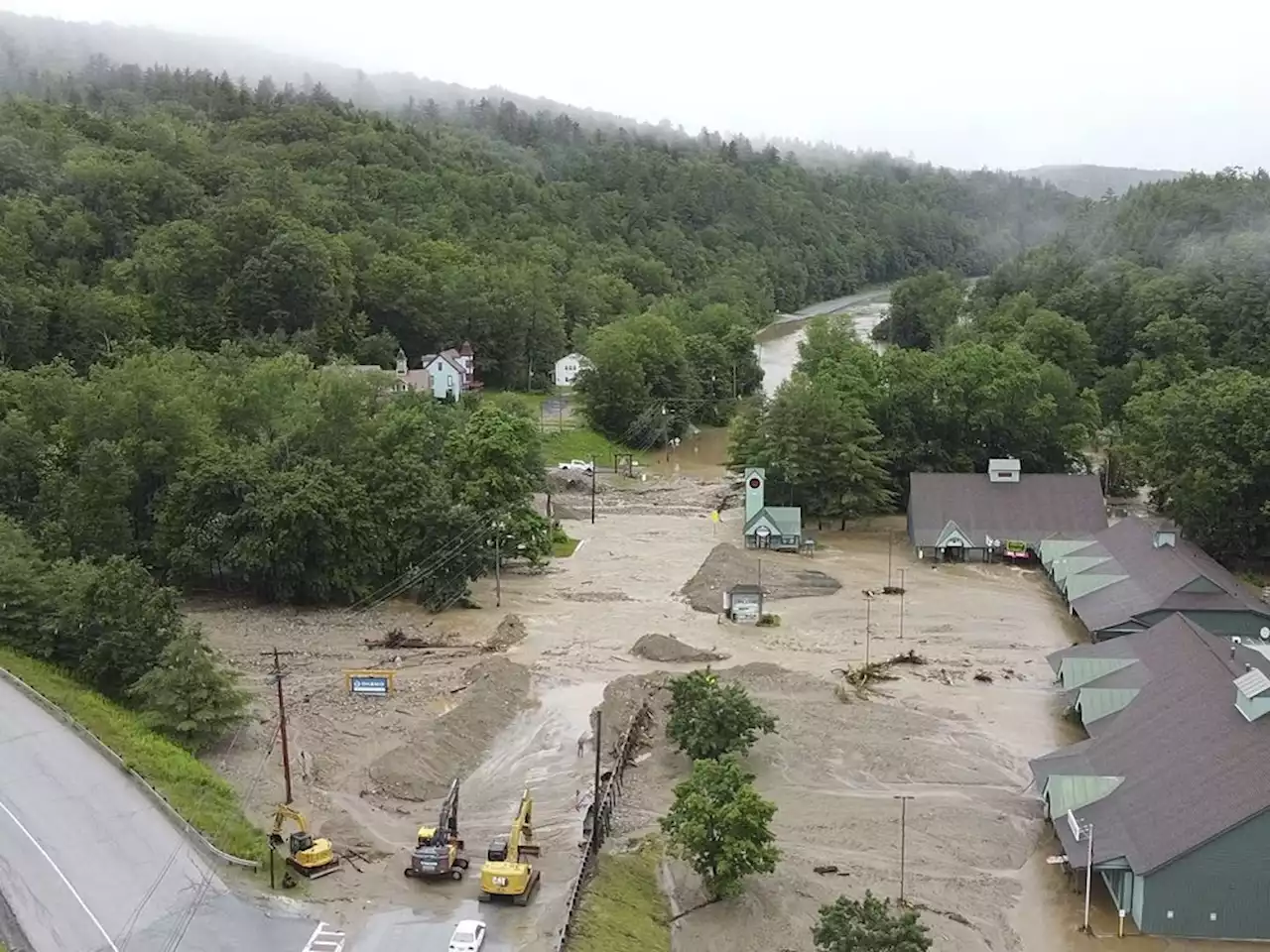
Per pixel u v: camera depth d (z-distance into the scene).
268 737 64.94
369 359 162.50
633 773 63.56
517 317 183.12
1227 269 172.50
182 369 113.31
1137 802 51.66
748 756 65.50
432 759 62.62
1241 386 102.56
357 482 93.00
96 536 84.12
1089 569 92.62
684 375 174.38
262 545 88.00
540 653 82.56
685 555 109.81
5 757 53.53
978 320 187.25
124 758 55.16
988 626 89.44
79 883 44.06
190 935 42.00
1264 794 47.09
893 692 75.50
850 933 41.06
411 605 92.25
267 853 49.81
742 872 49.34
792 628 88.69
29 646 66.06
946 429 123.44
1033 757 65.75
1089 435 127.94
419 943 43.25
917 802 60.41
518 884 46.69
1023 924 49.22
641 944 45.47
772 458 116.50
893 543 113.75
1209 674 58.81
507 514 98.44
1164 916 47.72
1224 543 100.56
